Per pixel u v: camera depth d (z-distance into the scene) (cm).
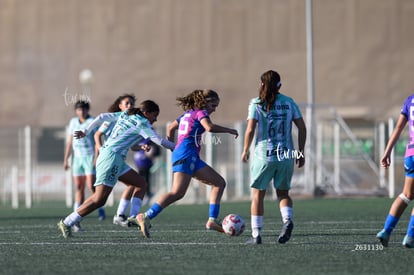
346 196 5894
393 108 13412
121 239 2925
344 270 2103
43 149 6900
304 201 5366
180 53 14000
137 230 3319
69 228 2995
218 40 13900
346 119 7812
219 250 2530
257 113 2575
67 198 5778
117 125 2962
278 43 13725
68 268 2169
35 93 14338
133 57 14112
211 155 5897
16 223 3916
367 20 13575
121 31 14175
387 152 2538
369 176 6191
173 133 3061
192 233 3170
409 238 2509
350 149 6234
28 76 14375
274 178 2634
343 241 2791
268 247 2600
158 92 14025
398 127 2512
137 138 2955
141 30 14125
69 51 14288
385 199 5453
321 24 13688
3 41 14462
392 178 5794
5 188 6844
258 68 13775
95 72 14188
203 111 2816
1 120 14338
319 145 6144
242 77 13812
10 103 14375
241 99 13800
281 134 2584
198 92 2856
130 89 14100
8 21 14462
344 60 13612
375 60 13525
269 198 5872
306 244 2689
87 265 2220
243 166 6134
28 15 14425
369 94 13525
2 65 14425
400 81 13475
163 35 14075
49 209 5222
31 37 14400
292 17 13688
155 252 2494
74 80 14225
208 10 13925
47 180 6800
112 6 14188
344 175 6231
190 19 13988
